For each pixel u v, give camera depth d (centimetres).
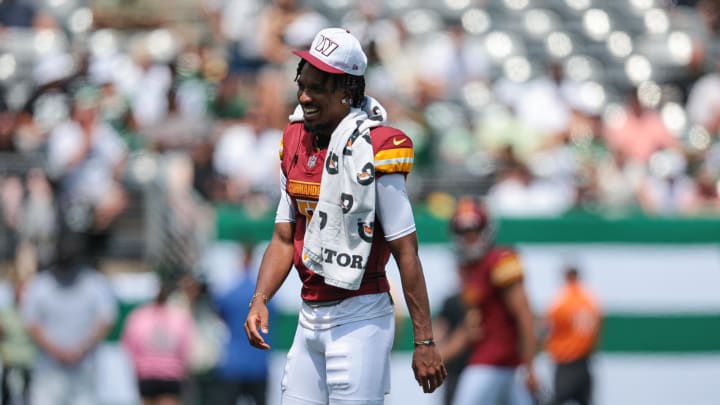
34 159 3941
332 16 5319
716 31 5994
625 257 3888
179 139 4128
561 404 3522
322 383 1496
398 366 3644
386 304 1486
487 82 4950
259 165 4034
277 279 1526
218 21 4978
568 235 3869
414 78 4747
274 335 3462
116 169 3988
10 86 4784
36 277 3394
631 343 3891
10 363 3450
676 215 3922
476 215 2717
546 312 3647
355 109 1449
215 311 3322
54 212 3803
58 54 4903
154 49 4741
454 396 3161
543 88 4734
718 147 4800
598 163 4409
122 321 3719
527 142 4428
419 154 4169
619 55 5597
